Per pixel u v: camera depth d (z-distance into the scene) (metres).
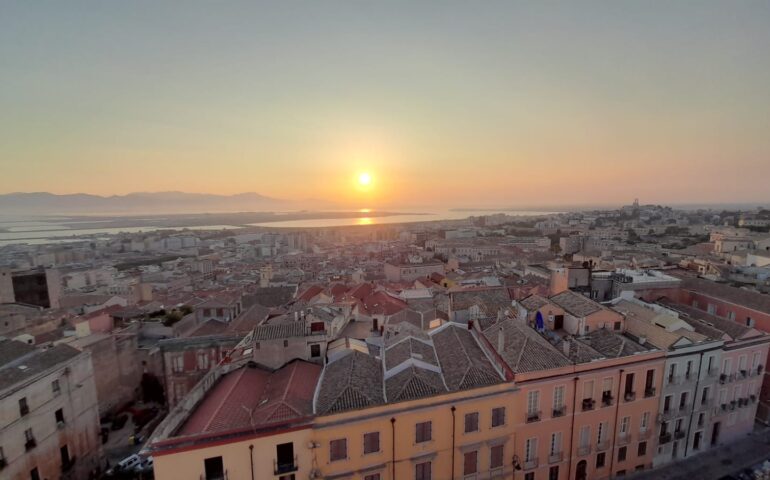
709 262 114.56
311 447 31.95
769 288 82.50
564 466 40.06
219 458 30.34
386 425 33.66
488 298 63.62
